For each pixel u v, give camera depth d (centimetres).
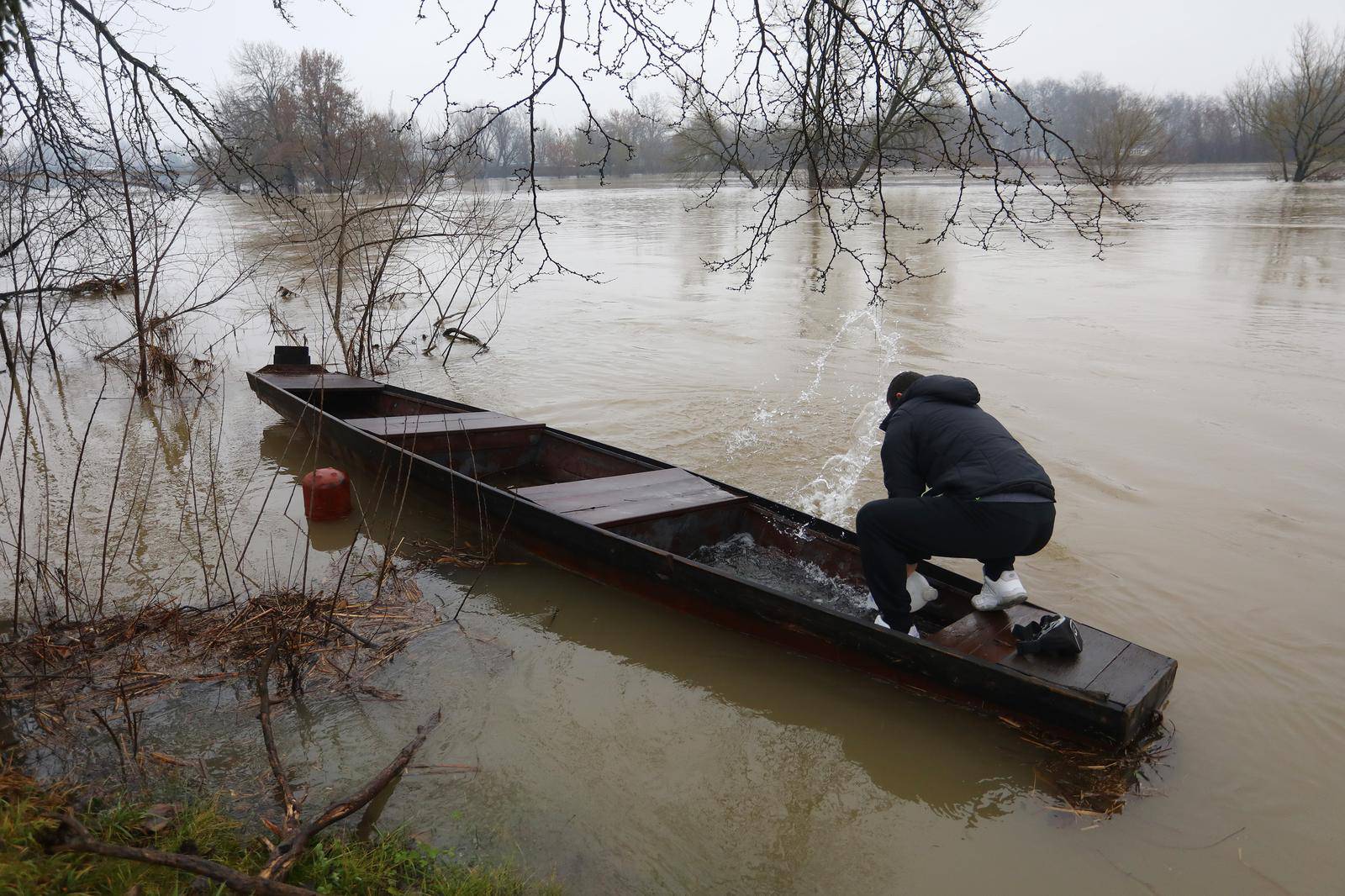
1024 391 930
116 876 299
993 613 467
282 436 843
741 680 464
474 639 498
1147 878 335
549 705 441
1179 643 486
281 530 639
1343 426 803
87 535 622
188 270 1747
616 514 562
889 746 414
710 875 339
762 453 791
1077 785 384
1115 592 538
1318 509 641
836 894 331
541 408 925
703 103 411
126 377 1038
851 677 461
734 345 1171
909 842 357
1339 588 537
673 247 2239
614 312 1400
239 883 281
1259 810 367
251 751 400
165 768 384
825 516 661
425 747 405
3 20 351
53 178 567
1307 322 1202
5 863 278
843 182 419
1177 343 1109
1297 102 4350
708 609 504
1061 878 337
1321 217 2609
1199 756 399
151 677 446
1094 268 1731
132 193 880
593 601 539
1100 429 815
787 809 376
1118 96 4638
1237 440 778
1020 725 415
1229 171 5894
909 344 1145
